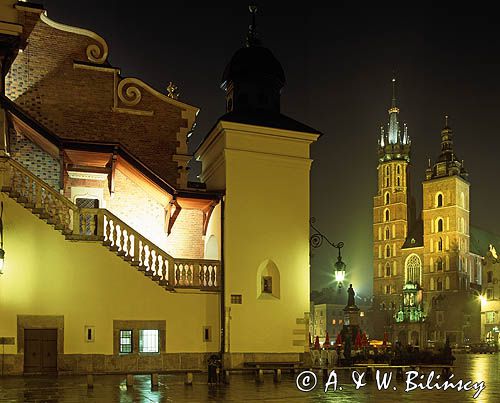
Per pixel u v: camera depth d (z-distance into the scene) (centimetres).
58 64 2898
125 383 2214
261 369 2422
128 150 2886
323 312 15288
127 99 3000
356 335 3806
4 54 2534
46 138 2600
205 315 2772
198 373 2650
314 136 3070
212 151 3173
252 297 2864
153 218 2986
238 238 2880
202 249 3061
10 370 2441
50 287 2514
